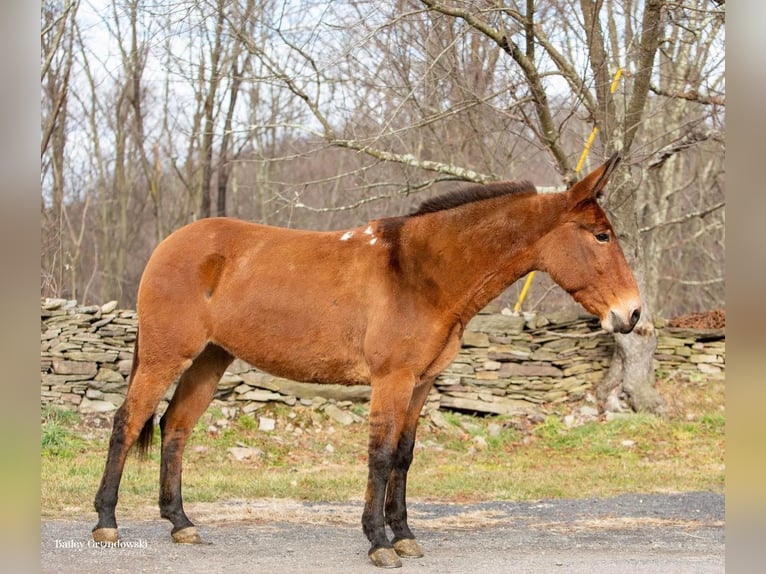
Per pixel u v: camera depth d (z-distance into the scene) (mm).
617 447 11180
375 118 12672
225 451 10391
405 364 5656
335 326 5820
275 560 5594
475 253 5844
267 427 11188
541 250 5961
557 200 5949
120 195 22062
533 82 10367
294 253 6012
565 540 6586
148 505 7621
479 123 13297
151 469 9172
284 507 7859
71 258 19500
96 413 10773
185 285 5969
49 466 8906
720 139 11094
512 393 12430
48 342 10891
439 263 5785
